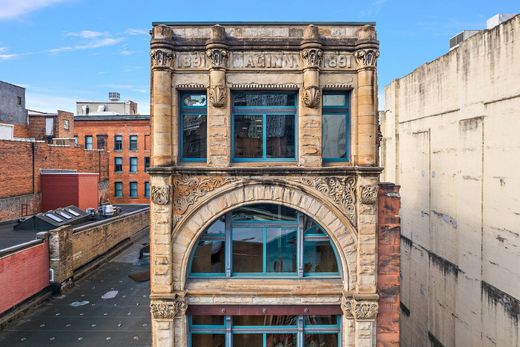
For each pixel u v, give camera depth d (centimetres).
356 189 1214
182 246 1222
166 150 1195
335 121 1269
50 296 2117
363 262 1208
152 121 1205
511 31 1382
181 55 1210
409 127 2364
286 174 1207
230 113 1227
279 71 1212
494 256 1481
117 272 2645
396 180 2566
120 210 4056
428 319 2084
